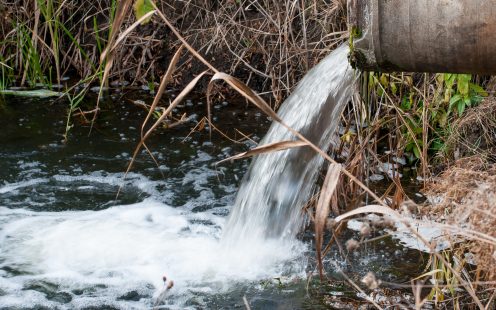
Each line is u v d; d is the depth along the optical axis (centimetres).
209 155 575
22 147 582
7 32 732
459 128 522
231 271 418
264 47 665
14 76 718
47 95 681
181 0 701
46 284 405
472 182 361
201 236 461
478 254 332
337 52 429
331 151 515
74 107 632
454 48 317
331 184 315
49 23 701
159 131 615
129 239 455
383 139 567
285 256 431
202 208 500
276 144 320
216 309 380
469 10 309
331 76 422
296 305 382
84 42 729
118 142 594
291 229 442
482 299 364
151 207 498
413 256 427
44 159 563
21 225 471
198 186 530
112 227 470
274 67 644
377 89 534
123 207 499
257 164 458
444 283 388
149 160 567
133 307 382
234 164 561
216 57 690
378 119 523
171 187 528
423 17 317
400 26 322
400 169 536
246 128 617
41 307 382
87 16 730
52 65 731
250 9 684
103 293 396
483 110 514
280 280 407
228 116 641
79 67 727
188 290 398
